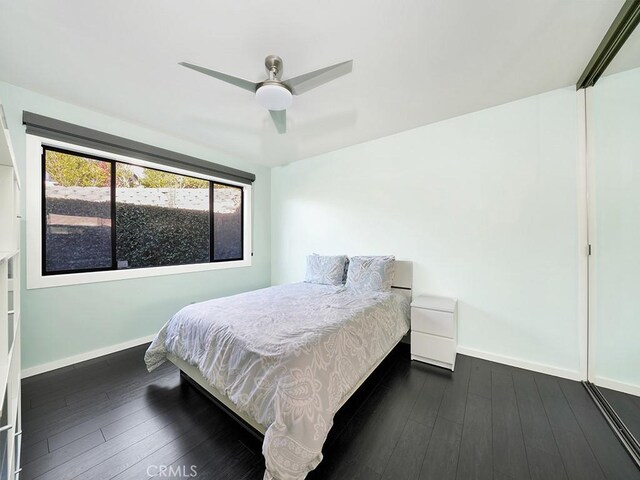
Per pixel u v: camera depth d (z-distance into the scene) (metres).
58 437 1.49
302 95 2.20
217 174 3.52
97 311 2.51
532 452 1.38
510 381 2.08
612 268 1.88
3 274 0.85
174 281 3.11
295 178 4.03
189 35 1.55
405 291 2.90
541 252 2.23
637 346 1.78
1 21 1.43
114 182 2.73
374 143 3.18
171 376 2.16
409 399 1.85
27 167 2.12
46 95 2.20
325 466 1.30
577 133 2.08
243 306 2.18
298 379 1.26
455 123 2.62
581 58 1.76
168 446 1.44
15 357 1.21
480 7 1.36
